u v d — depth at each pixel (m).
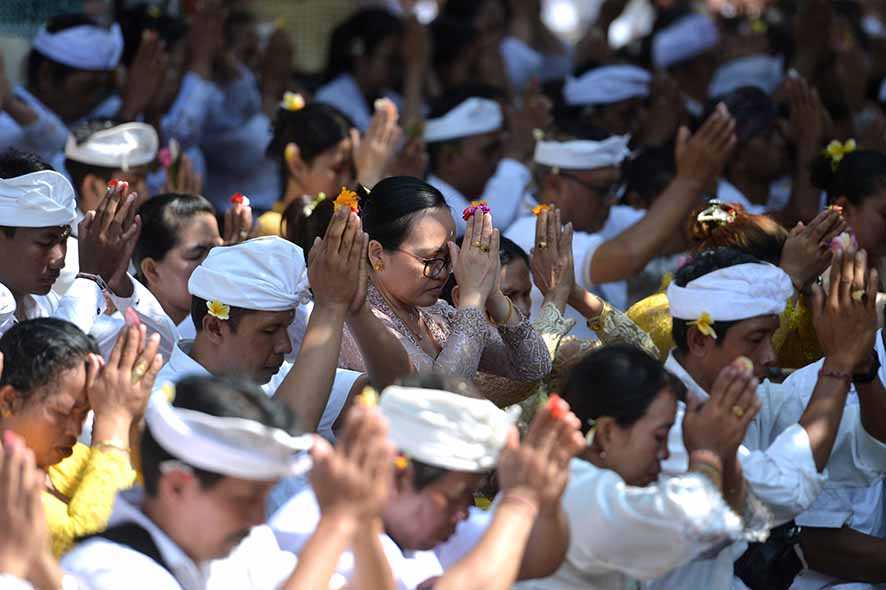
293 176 19.06
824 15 26.39
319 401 11.73
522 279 15.36
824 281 15.68
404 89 29.56
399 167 21.98
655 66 29.05
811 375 13.88
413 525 9.80
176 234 15.57
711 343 12.95
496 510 9.35
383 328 12.42
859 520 13.98
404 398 9.65
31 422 10.95
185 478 8.91
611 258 17.05
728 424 10.70
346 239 12.02
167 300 15.64
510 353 13.43
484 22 30.11
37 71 22.64
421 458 9.62
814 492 11.88
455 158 21.77
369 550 8.85
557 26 41.69
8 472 8.66
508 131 22.84
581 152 18.47
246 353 12.62
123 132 18.33
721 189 21.58
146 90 21.92
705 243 15.13
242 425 8.83
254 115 25.33
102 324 13.49
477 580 9.05
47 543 9.16
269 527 10.52
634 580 11.08
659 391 10.77
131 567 9.03
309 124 18.92
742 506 11.29
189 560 9.20
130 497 9.52
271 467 8.87
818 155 19.03
